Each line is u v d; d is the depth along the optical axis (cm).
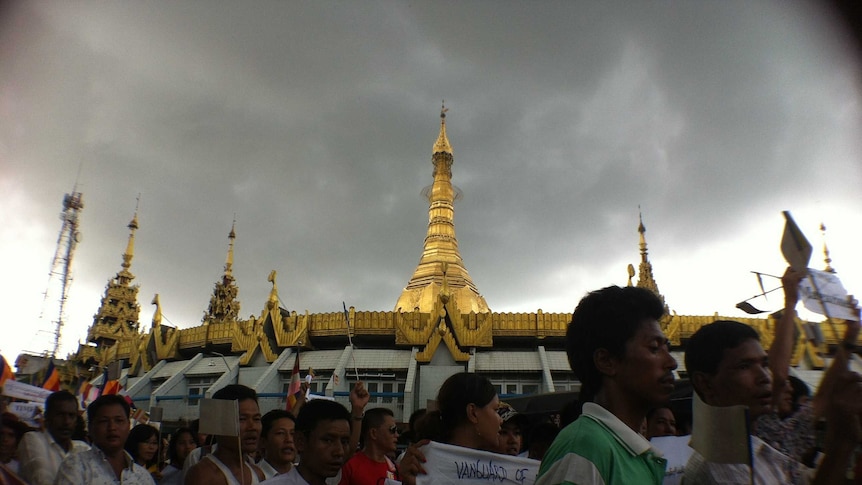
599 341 344
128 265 5475
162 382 3875
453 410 592
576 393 1318
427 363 3409
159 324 4138
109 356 4522
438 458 566
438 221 5431
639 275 4438
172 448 1046
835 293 439
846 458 344
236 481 650
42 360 1744
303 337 3597
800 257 454
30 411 1234
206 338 3875
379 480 685
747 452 292
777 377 462
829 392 363
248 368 3566
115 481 708
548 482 299
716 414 306
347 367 3384
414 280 5047
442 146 5844
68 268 4831
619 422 317
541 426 820
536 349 3647
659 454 322
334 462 563
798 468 441
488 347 3525
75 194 5009
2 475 396
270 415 776
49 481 804
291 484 559
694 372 440
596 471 286
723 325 432
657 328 342
